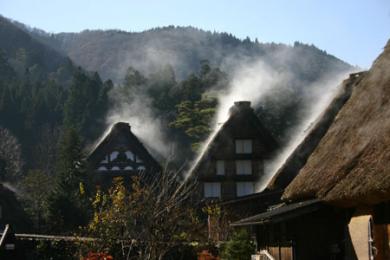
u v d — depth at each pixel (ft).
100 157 156.87
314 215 60.95
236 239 78.59
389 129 51.42
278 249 67.21
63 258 81.15
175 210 79.15
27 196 173.88
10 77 387.34
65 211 127.85
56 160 233.35
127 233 77.25
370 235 54.95
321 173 59.36
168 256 80.53
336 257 60.29
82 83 283.18
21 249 81.20
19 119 284.41
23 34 564.30
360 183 49.96
